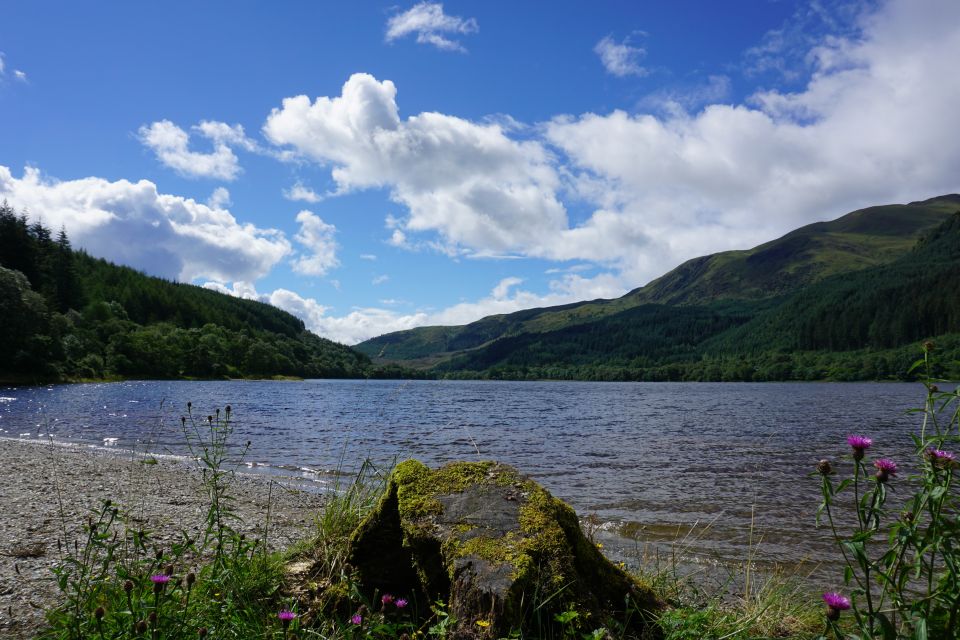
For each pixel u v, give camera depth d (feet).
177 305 508.94
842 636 10.20
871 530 10.04
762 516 42.34
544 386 486.38
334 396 242.99
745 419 142.20
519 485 15.61
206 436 86.48
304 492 47.21
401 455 73.82
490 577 12.04
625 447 86.69
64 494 37.88
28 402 156.46
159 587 10.94
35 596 17.04
